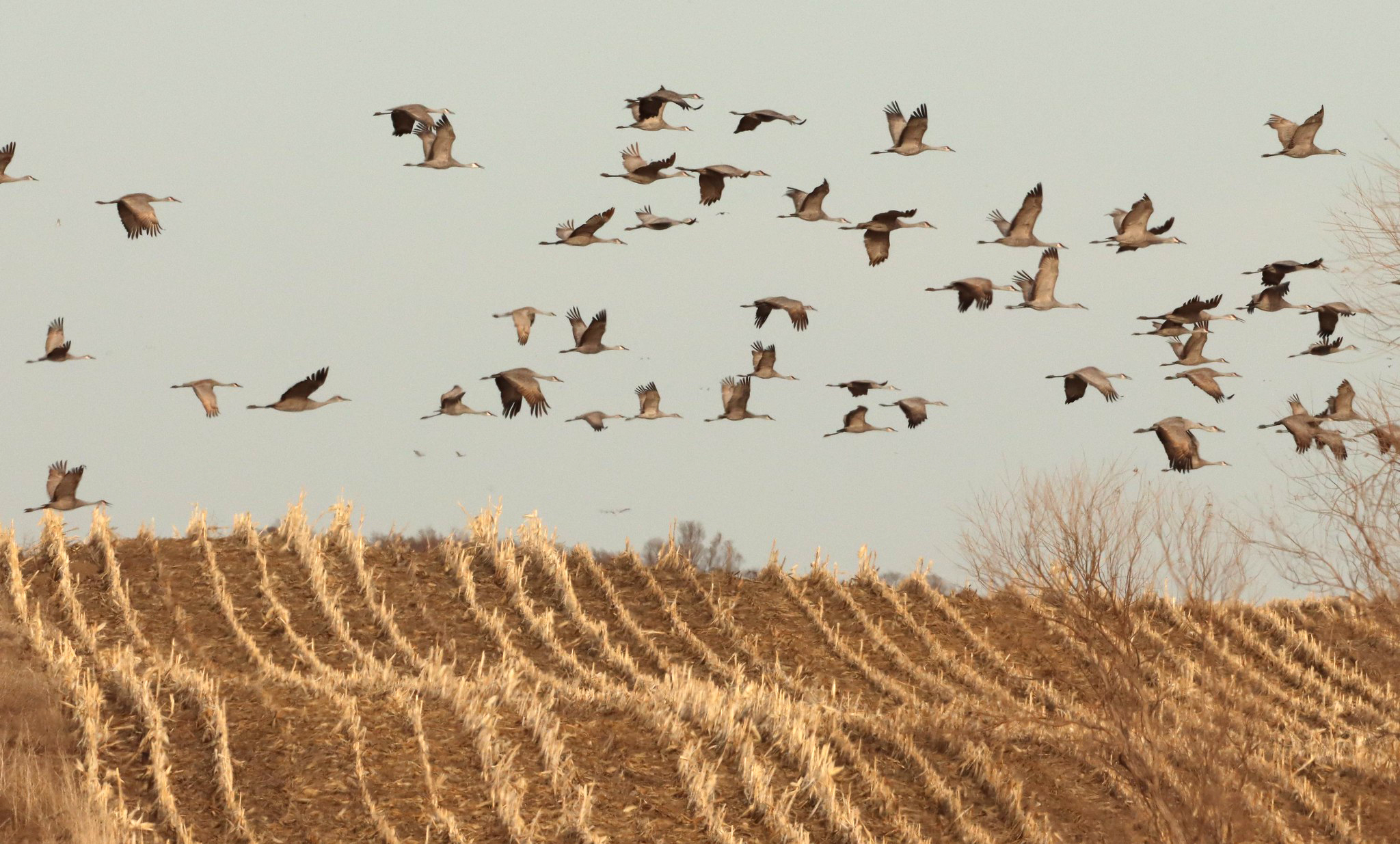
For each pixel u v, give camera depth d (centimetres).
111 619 2606
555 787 1912
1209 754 2030
